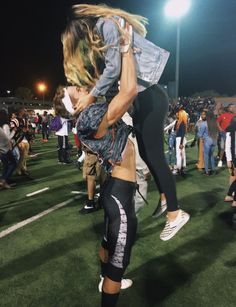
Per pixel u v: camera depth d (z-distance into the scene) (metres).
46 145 16.19
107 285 2.08
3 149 6.40
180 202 6.10
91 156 5.30
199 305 2.97
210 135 8.52
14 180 8.08
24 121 8.54
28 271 3.61
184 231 4.67
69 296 3.14
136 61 2.14
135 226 2.12
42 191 7.01
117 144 2.04
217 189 7.11
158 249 4.09
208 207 5.80
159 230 4.68
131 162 2.14
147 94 2.19
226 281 3.36
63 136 10.39
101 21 1.92
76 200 6.30
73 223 5.04
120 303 3.01
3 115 7.56
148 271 3.56
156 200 6.14
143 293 3.16
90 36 1.94
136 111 2.21
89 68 2.04
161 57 2.17
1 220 5.21
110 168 2.07
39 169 9.52
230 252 4.01
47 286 3.31
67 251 4.08
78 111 2.03
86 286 3.30
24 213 5.56
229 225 4.92
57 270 3.62
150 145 2.22
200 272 3.54
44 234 4.62
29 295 3.17
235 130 5.80
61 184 7.61
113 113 1.92
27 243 4.33
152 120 2.20
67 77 2.10
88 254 3.99
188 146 14.65
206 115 8.61
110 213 2.08
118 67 1.87
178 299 3.06
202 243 4.27
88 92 2.15
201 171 9.14
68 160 10.59
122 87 1.90
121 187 2.08
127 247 2.07
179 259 3.83
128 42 1.90
